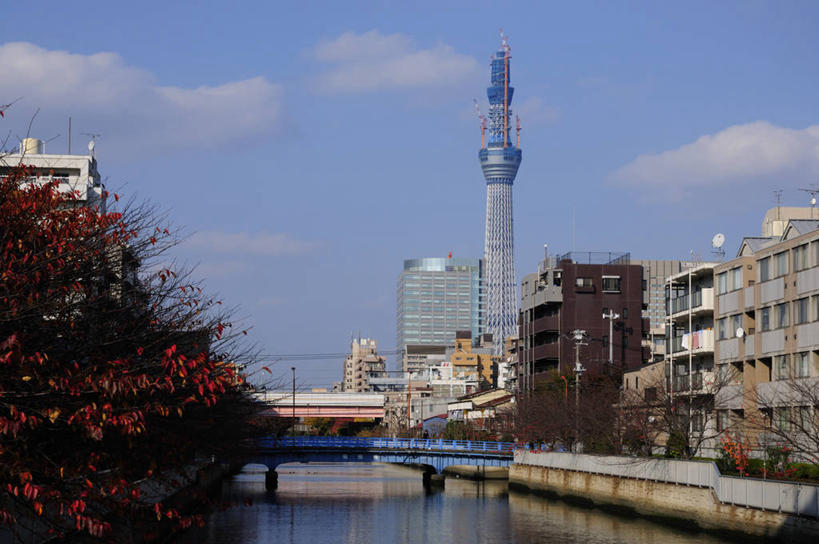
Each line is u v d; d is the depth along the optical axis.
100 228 25.69
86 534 28.89
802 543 48.91
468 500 95.88
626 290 136.88
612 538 63.12
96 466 24.75
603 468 81.62
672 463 68.25
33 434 23.86
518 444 117.81
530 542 62.75
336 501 95.06
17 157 52.28
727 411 81.50
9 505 26.11
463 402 174.62
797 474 58.28
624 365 125.88
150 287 28.80
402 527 72.06
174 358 24.67
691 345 89.38
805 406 61.88
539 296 141.00
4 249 22.97
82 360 24.48
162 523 51.47
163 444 27.52
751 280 80.56
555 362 138.25
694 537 61.62
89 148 76.06
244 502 29.92
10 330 21.88
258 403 69.62
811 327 69.19
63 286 23.92
